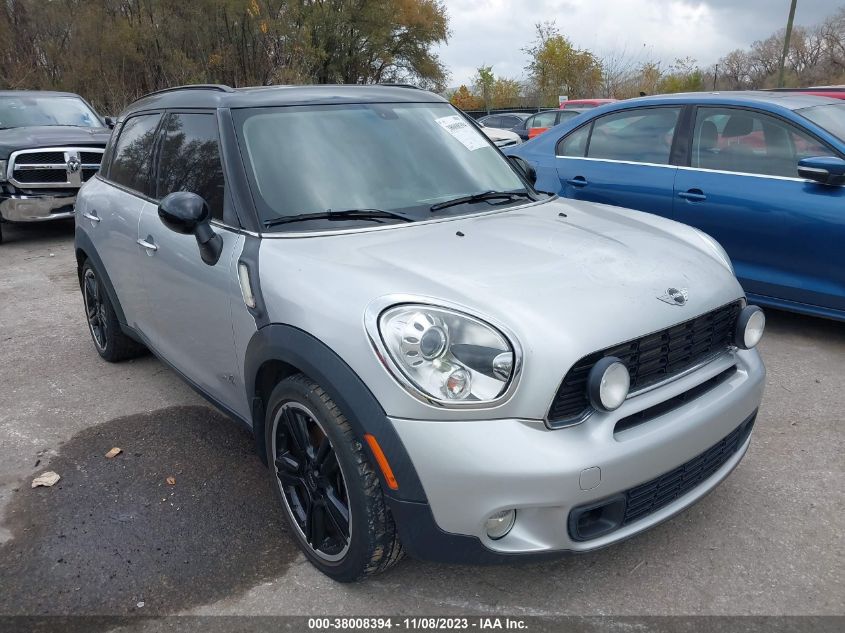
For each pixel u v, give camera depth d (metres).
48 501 3.17
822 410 3.87
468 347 2.15
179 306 3.30
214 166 3.10
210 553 2.78
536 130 16.19
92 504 3.13
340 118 3.29
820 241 4.46
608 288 2.39
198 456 3.53
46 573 2.69
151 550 2.81
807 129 4.61
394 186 3.09
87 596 2.56
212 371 3.21
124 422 3.93
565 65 33.19
